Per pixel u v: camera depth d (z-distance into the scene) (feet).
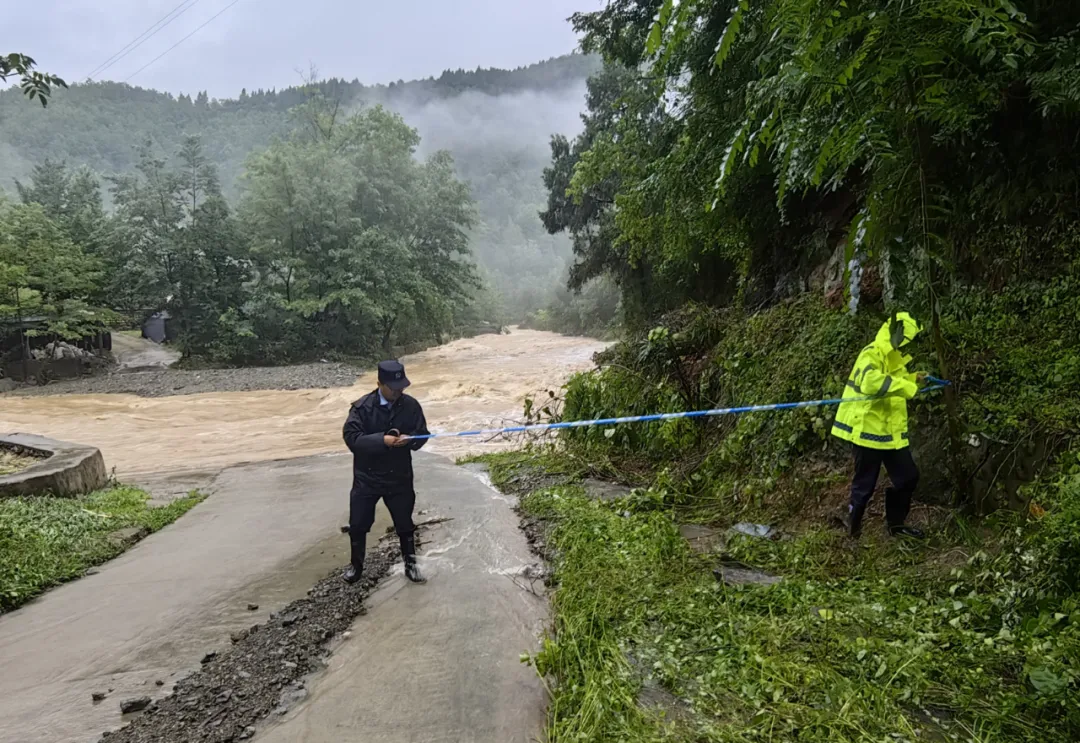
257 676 12.14
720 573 14.33
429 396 71.05
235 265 131.64
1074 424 12.67
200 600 16.96
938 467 15.61
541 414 41.06
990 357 15.19
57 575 19.65
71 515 24.71
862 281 20.66
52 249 110.83
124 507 27.76
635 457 27.12
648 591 13.73
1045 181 15.38
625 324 71.77
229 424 61.67
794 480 18.48
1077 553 10.12
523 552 18.52
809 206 28.22
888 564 13.93
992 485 13.94
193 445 50.78
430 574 17.16
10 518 22.57
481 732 10.10
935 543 14.10
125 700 12.05
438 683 11.60
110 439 54.08
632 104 44.42
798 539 15.93
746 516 18.72
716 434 24.85
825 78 13.64
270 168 124.67
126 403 76.43
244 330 116.26
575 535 17.83
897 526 14.75
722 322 30.22
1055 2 14.42
